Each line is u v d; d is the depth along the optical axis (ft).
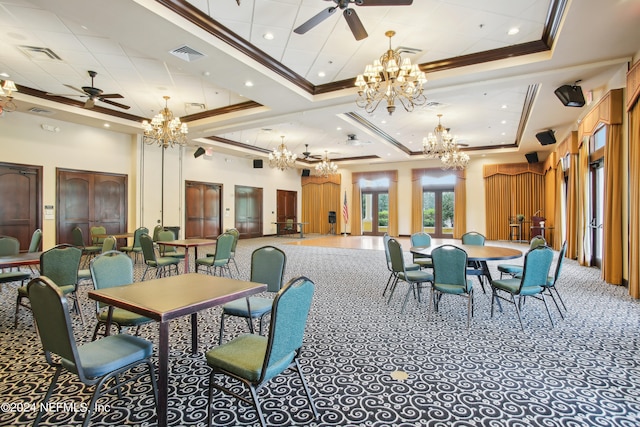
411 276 13.11
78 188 26.91
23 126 23.90
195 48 14.14
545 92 18.71
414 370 8.24
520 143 33.53
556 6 12.05
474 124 28.71
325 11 10.19
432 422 6.23
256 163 42.42
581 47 13.76
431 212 45.21
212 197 38.91
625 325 11.24
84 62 16.81
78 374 5.35
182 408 6.68
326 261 25.54
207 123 26.22
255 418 6.39
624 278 16.63
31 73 18.20
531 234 37.06
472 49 15.51
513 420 6.28
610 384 7.52
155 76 18.63
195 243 17.75
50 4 11.12
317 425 6.16
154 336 10.47
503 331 10.82
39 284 5.51
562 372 8.09
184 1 12.20
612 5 10.86
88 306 13.46
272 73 17.31
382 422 6.24
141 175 30.83
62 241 25.88
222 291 7.39
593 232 22.44
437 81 17.24
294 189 52.54
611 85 16.49
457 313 12.75
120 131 29.35
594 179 22.34
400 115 25.95
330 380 7.77
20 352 9.26
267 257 10.48
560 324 11.38
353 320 12.01
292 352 6.22
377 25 13.50
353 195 50.01
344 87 19.83
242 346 6.47
